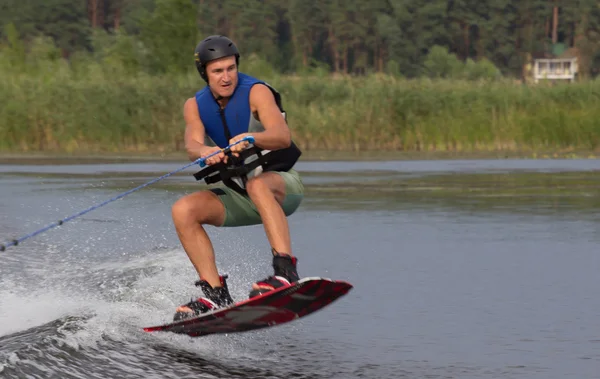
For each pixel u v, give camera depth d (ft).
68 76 188.55
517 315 37.17
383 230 63.46
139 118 170.91
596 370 29.43
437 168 129.29
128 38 266.16
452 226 65.41
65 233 61.46
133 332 32.86
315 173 119.44
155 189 94.07
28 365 27.07
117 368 28.07
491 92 183.11
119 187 95.40
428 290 42.09
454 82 195.72
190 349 31.37
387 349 32.04
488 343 32.86
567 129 177.17
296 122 173.06
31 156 154.51
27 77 179.83
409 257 51.62
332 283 30.17
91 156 155.74
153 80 182.29
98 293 40.22
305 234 61.36
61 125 169.27
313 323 35.78
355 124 173.68
